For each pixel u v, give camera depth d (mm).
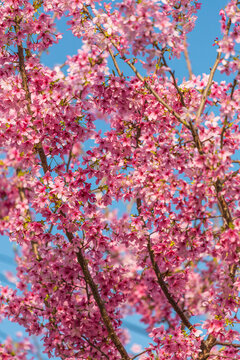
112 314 5992
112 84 5418
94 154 5645
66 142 5832
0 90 6035
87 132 5711
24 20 6145
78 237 5543
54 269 5641
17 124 5562
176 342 5520
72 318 5766
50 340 5762
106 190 5660
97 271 5785
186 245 5316
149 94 5930
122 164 5734
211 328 5426
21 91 5941
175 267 5672
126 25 4711
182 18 5984
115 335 5629
